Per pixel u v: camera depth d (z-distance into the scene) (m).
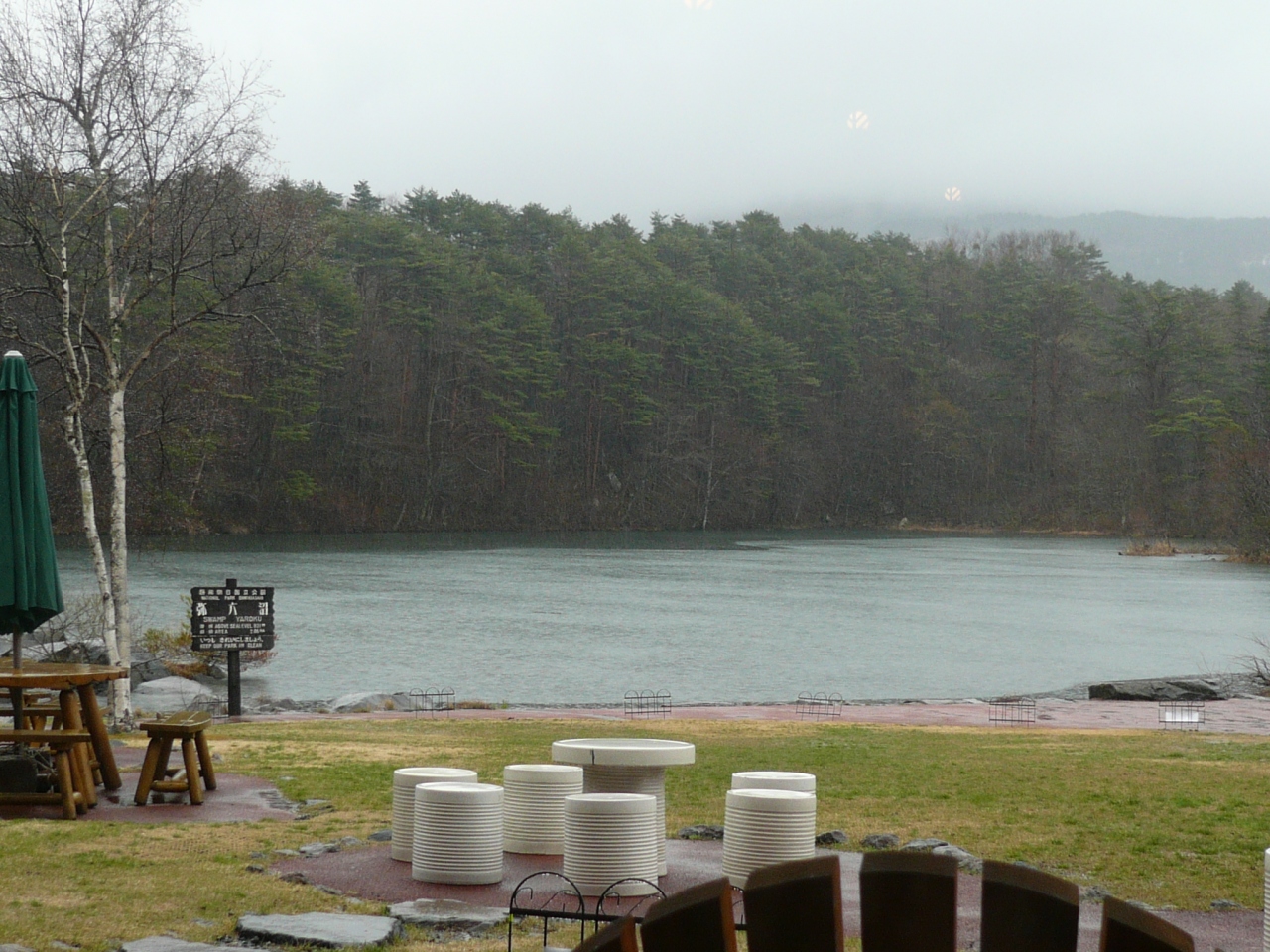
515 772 11.06
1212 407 159.50
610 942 5.38
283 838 11.52
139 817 12.43
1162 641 51.56
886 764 17.97
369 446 134.50
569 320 157.62
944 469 182.25
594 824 9.23
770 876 5.56
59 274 22.11
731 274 191.12
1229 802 14.46
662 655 43.38
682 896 5.45
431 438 142.50
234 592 26.67
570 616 55.41
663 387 162.75
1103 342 187.50
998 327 185.75
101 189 21.89
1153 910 9.94
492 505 144.88
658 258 181.50
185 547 97.38
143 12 21.83
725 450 165.38
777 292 188.38
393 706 29.66
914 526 179.88
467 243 167.00
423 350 143.75
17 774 12.72
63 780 12.07
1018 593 73.94
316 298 119.06
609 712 29.69
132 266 22.94
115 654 21.48
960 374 190.25
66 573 67.31
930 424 181.62
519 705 31.55
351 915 8.61
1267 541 110.69
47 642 34.44
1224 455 130.38
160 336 22.81
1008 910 5.44
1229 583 84.12
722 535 149.62
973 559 110.25
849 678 39.44
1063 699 35.38
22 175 20.98
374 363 136.38
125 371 22.73
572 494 153.25
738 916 9.16
